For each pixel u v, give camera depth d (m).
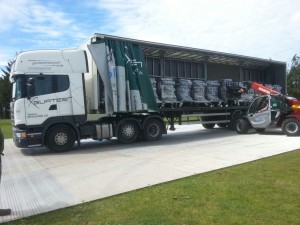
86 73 12.88
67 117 12.06
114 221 4.70
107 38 12.53
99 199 5.88
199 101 15.79
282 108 15.49
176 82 15.31
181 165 8.66
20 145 11.55
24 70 11.55
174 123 15.74
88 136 12.79
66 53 12.11
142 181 7.07
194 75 17.28
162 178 7.25
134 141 14.18
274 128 16.41
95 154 11.20
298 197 5.41
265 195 5.55
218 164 8.61
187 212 4.92
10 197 6.32
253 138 14.60
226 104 18.23
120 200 5.71
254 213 4.77
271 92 16.83
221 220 4.57
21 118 11.47
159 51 14.71
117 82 12.70
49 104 11.79
